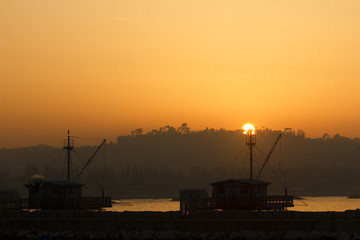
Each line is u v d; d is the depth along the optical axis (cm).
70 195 16338
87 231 13662
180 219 13350
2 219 14200
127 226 13500
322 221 12438
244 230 12812
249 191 15125
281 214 12975
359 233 12075
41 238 10125
